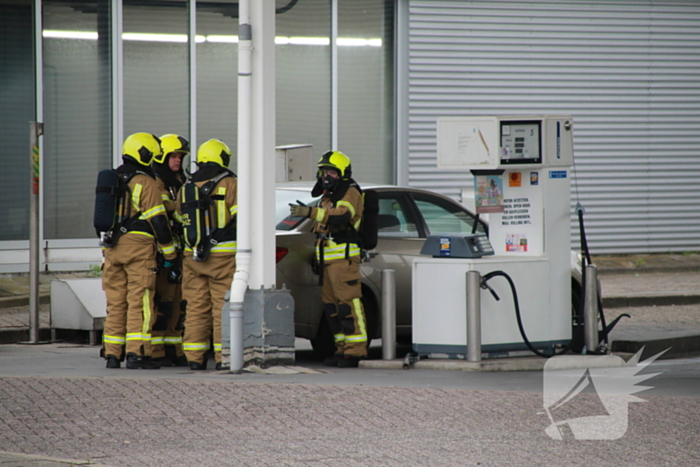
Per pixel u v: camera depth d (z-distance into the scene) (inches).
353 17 2815.0
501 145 1314.0
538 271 1346.0
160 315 1387.8
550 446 865.5
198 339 1314.0
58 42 2561.5
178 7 2647.6
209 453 848.3
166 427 940.0
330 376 1228.5
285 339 1290.6
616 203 3053.6
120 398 1058.1
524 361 1306.6
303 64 2785.4
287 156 1893.5
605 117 3024.1
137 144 1307.8
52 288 1786.4
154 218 1299.2
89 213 2600.9
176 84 2657.5
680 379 1235.2
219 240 1289.4
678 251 3117.6
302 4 2773.1
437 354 1327.5
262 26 1264.8
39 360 1481.3
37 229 1758.1
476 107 2910.9
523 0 2915.8
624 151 3051.2
